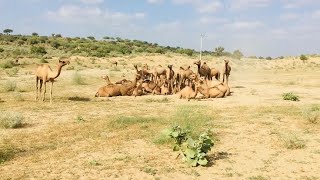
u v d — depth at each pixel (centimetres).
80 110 1675
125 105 1855
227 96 2239
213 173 862
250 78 4034
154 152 1022
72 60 6456
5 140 1138
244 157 984
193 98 2125
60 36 13125
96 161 940
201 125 1321
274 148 1066
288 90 2630
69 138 1173
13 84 2441
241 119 1469
